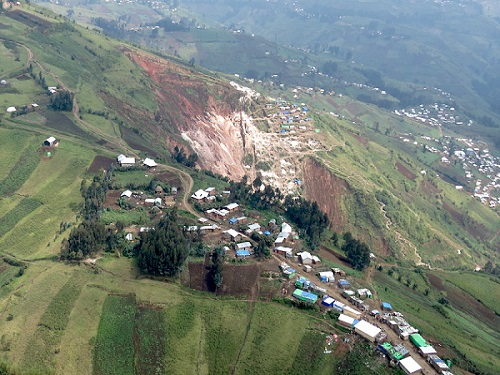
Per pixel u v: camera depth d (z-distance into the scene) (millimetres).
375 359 101500
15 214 158250
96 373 100000
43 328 106750
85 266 127312
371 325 109438
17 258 135625
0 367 90062
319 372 99812
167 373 101938
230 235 148125
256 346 106312
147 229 142250
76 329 107938
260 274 129750
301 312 114812
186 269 129250
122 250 134000
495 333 147750
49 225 151000
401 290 148875
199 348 107312
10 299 116312
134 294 118688
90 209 155625
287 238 153750
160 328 110688
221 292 122062
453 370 103125
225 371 102500
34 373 91000
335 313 114812
